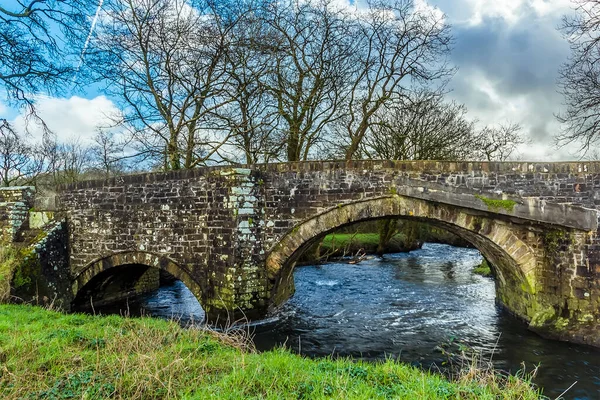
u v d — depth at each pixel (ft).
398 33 57.16
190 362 17.85
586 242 29.89
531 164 31.86
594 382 23.98
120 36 50.62
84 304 44.88
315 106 57.67
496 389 17.01
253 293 34.78
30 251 38.68
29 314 27.58
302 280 60.23
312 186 34.94
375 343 31.83
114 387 15.05
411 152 72.18
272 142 55.52
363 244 90.53
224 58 52.39
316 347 30.89
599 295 29.48
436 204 33.14
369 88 60.23
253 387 15.49
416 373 18.84
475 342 31.68
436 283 57.41
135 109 52.90
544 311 33.06
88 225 42.65
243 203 34.37
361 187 33.94
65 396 14.35
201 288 36.40
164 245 38.50
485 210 31.35
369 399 14.79
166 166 56.59
